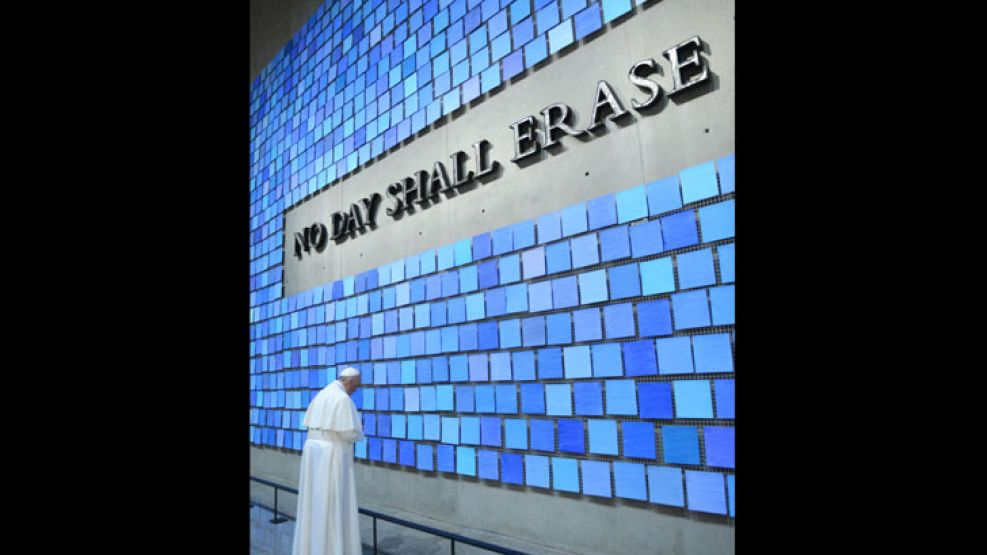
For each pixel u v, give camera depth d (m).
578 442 3.96
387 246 6.32
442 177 5.49
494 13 5.07
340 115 7.55
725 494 3.16
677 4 3.68
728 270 3.25
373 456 6.09
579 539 3.92
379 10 6.86
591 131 4.12
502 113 4.94
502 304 4.68
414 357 5.66
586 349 3.97
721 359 3.23
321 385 7.30
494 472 4.59
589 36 4.23
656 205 3.64
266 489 7.53
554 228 4.31
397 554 4.21
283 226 8.95
